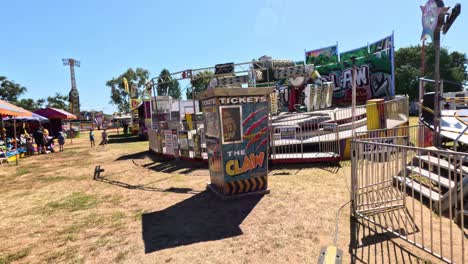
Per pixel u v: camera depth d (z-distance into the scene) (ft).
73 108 280.10
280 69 44.45
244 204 17.01
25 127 77.41
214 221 14.66
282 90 70.38
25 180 28.99
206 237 12.78
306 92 59.36
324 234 12.37
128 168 32.73
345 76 65.26
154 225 14.65
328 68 68.74
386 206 14.46
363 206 14.10
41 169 35.63
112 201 19.51
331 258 9.93
